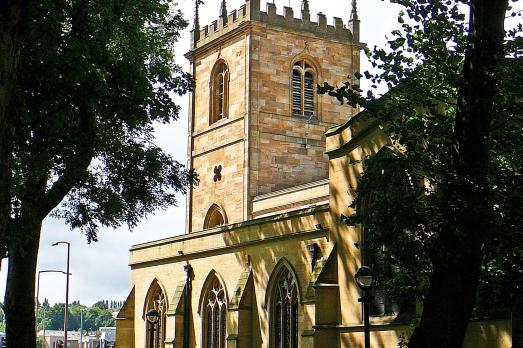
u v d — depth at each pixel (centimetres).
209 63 7350
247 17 6862
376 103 2186
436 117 2177
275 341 4722
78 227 3588
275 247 4756
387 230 2045
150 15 3500
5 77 1702
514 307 2292
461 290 1814
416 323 3012
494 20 1881
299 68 7044
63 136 3073
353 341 3997
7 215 1747
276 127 6831
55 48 2714
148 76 3438
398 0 2150
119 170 3547
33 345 3322
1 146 1700
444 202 1878
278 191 6375
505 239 1931
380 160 2128
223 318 5238
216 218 7094
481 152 1880
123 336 6253
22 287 3297
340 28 7250
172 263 5853
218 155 7075
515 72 1934
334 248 4234
